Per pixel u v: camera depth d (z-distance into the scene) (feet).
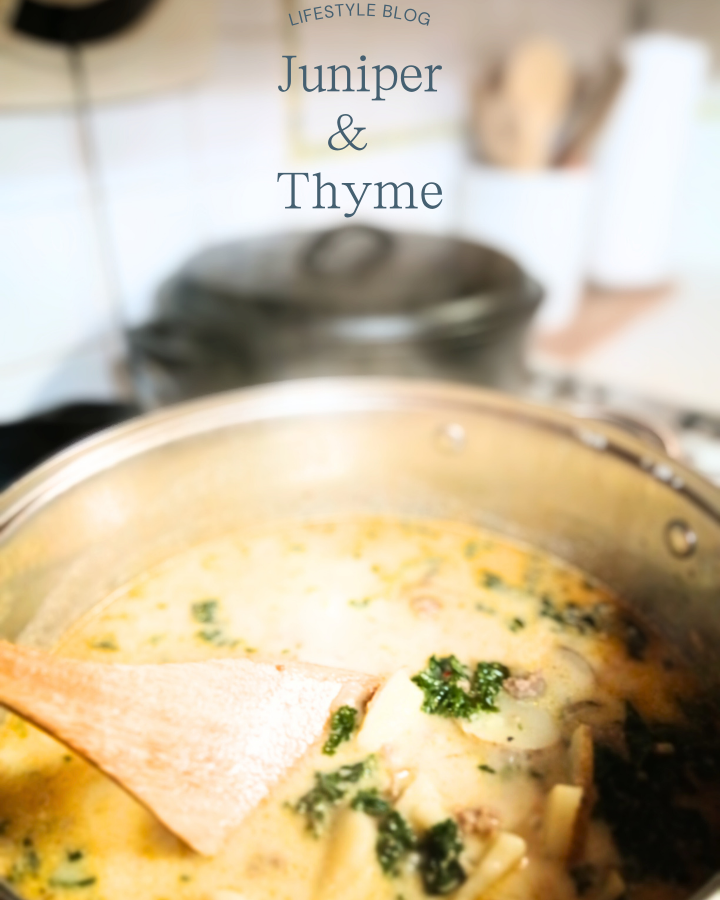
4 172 2.04
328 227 2.52
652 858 1.29
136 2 2.07
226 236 2.54
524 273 2.27
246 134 2.48
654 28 3.59
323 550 1.91
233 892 1.24
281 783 1.39
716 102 3.51
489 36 3.12
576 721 1.54
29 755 1.48
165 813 1.21
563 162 3.17
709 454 2.49
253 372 2.05
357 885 1.24
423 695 1.54
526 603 1.78
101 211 2.24
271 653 1.67
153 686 1.31
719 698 1.55
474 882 1.23
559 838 1.30
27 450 1.92
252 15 2.37
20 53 1.96
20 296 2.15
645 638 1.70
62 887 1.27
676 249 3.82
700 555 1.58
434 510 1.99
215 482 1.85
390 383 1.87
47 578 1.60
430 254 2.30
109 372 2.38
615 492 1.73
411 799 1.34
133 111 2.22
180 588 1.81
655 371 2.95
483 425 1.84
